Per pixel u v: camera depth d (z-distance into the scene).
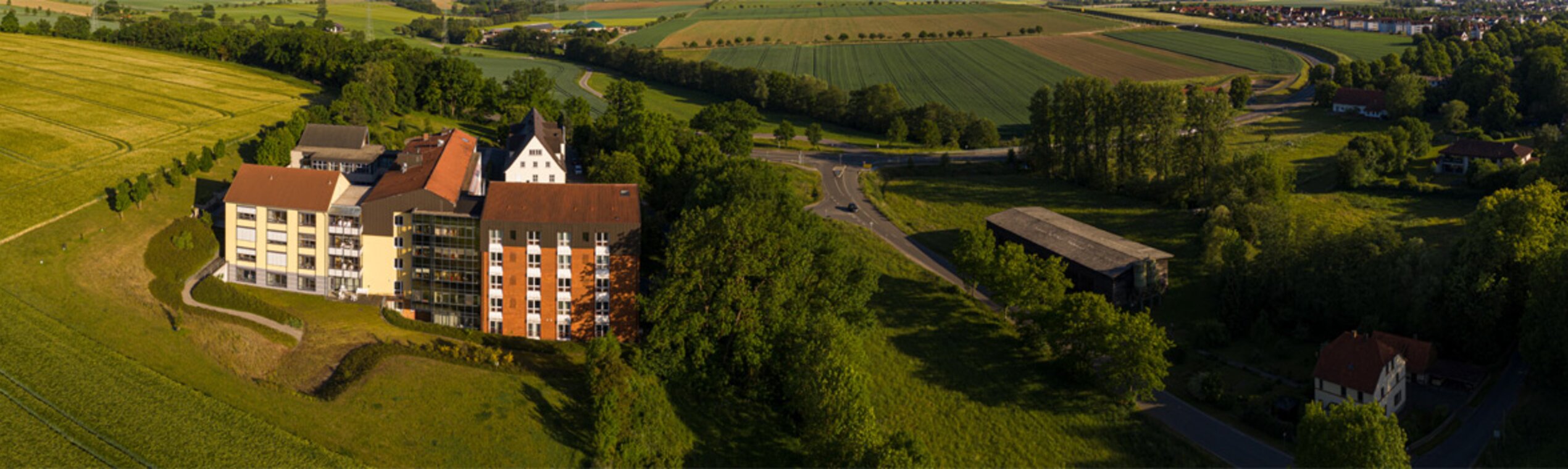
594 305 124.62
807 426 104.06
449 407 101.94
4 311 112.81
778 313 117.81
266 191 134.50
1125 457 107.56
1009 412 116.44
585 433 102.06
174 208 153.88
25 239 134.38
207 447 91.81
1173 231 172.62
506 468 96.00
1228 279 141.25
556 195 127.62
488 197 126.62
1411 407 112.94
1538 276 114.25
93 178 161.25
